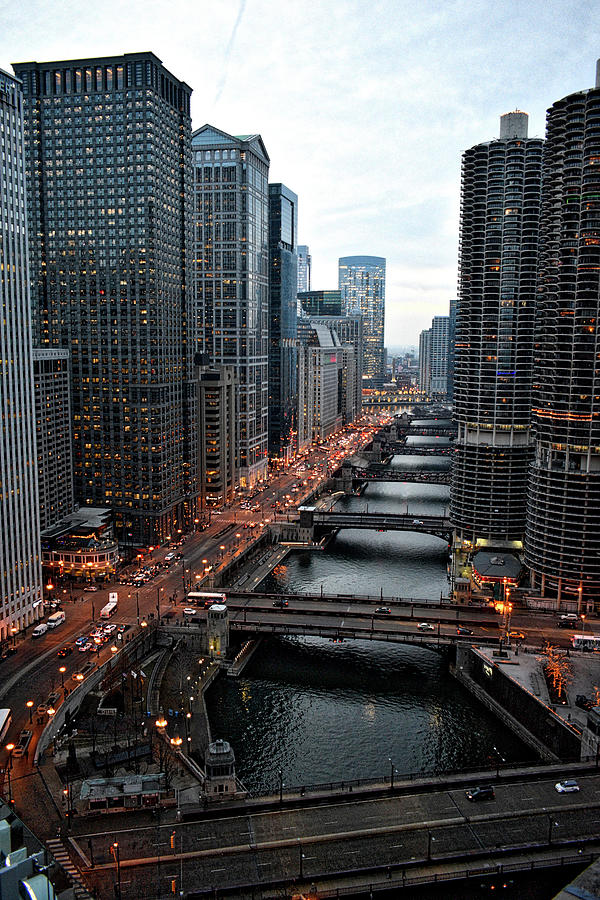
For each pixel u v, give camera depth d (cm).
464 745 15725
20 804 12025
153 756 13975
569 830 11556
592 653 18262
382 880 10494
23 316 19438
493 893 10594
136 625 19912
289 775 14375
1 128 18575
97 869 10494
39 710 14838
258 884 10238
